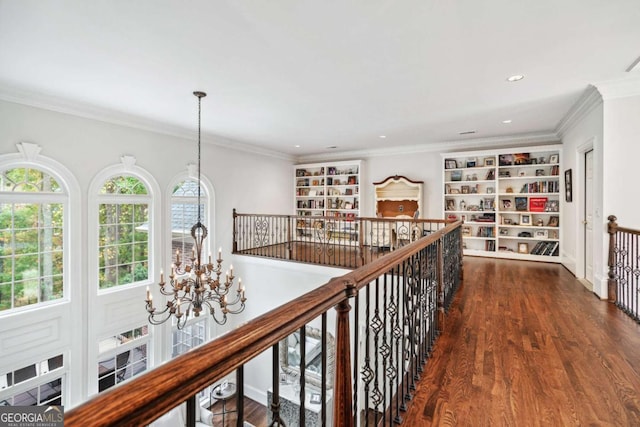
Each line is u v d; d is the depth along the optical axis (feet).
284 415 14.89
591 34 7.80
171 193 17.34
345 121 16.02
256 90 11.59
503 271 16.14
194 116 14.90
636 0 6.51
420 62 9.37
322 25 7.43
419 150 22.68
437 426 5.14
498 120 15.85
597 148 11.96
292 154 26.91
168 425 8.45
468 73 10.17
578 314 9.96
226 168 20.93
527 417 5.28
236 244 21.44
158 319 16.49
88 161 13.75
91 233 13.88
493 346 7.80
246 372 19.61
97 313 14.14
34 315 12.33
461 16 7.09
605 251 11.49
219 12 6.89
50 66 9.48
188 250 18.61
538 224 19.24
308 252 21.22
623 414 5.31
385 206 24.04
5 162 11.37
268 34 7.80
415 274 6.84
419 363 6.75
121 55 8.83
